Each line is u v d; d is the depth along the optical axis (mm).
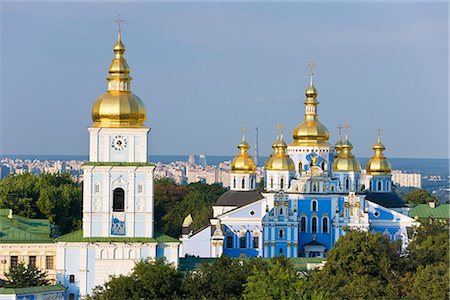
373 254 168625
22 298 160625
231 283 155875
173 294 156375
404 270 171125
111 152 178500
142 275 158250
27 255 178250
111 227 177000
